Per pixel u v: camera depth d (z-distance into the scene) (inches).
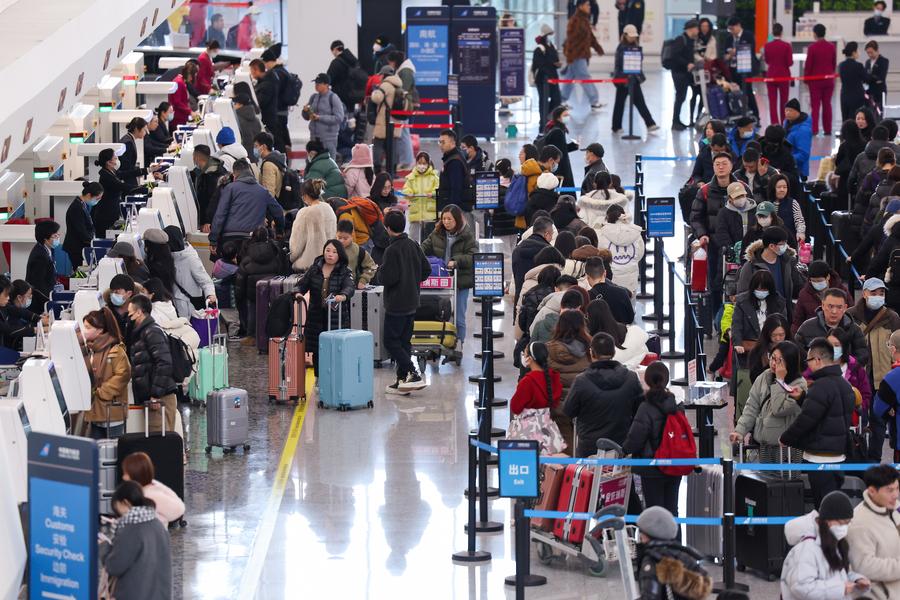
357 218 1547.7
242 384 1321.4
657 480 894.4
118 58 1099.3
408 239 1279.5
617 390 920.3
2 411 830.5
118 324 1069.8
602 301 1035.3
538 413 945.5
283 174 1659.7
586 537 888.9
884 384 981.2
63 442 715.4
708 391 960.9
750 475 909.2
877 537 742.5
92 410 1003.3
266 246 1455.5
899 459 992.2
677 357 1370.6
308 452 1140.5
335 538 957.2
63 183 1668.3
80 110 1804.9
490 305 1167.6
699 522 884.6
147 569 720.3
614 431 921.5
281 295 1311.5
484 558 920.9
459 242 1398.9
